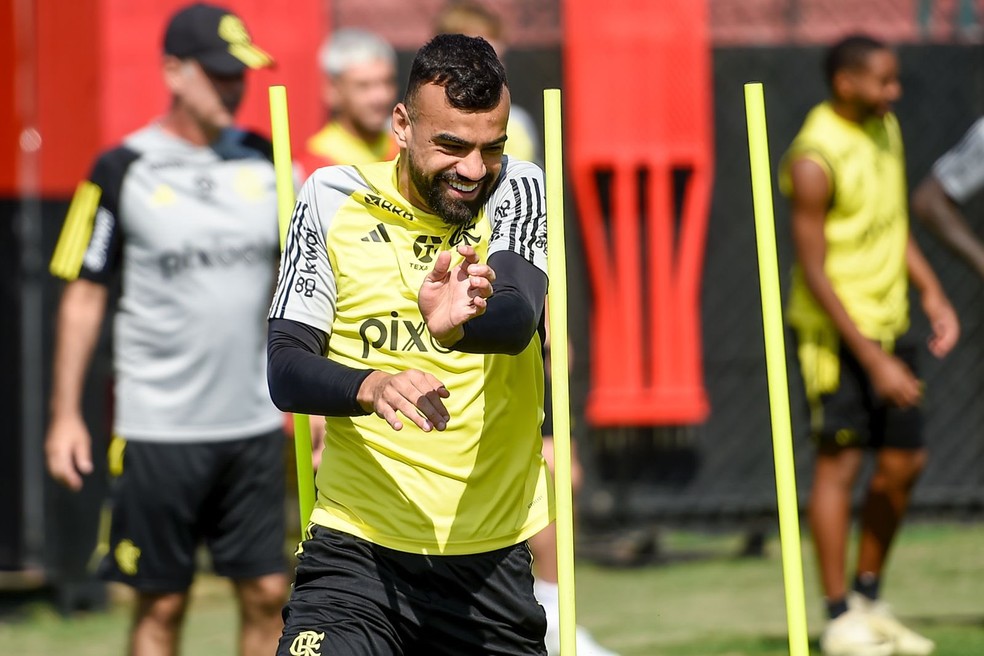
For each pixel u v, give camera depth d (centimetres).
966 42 3128
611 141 3003
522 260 1148
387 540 1202
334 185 1209
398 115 1174
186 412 1784
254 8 2878
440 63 1118
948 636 2302
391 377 1055
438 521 1202
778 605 2594
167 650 1820
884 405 2216
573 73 2997
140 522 1786
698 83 3003
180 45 1806
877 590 2266
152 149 1816
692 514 3119
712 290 3094
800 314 2247
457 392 1198
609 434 3097
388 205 1192
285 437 1852
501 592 1216
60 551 2647
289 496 2888
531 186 1194
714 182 3089
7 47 2617
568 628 1166
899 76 3120
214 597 2788
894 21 3241
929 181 2327
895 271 2245
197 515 1800
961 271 3131
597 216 3020
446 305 1047
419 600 1207
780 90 3092
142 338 1798
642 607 2588
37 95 2625
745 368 3108
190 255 1795
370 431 1209
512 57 3033
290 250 1212
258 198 1831
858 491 3144
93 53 2664
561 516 1173
